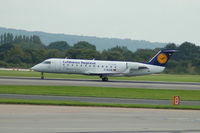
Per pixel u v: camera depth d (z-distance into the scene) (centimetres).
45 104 11631
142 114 10038
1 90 15925
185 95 17325
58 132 7175
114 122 8525
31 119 8475
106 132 7362
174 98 13312
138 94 16725
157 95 16725
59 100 13200
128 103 13150
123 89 18662
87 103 12106
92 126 7919
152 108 11738
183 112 10881
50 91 16338
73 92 16325
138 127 7988
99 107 11350
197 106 12794
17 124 7794
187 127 8131
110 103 12650
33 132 7044
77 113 9712
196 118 9631
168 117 9650
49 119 8588
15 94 14775
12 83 19475
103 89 18175
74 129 7519
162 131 7606
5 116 8762
